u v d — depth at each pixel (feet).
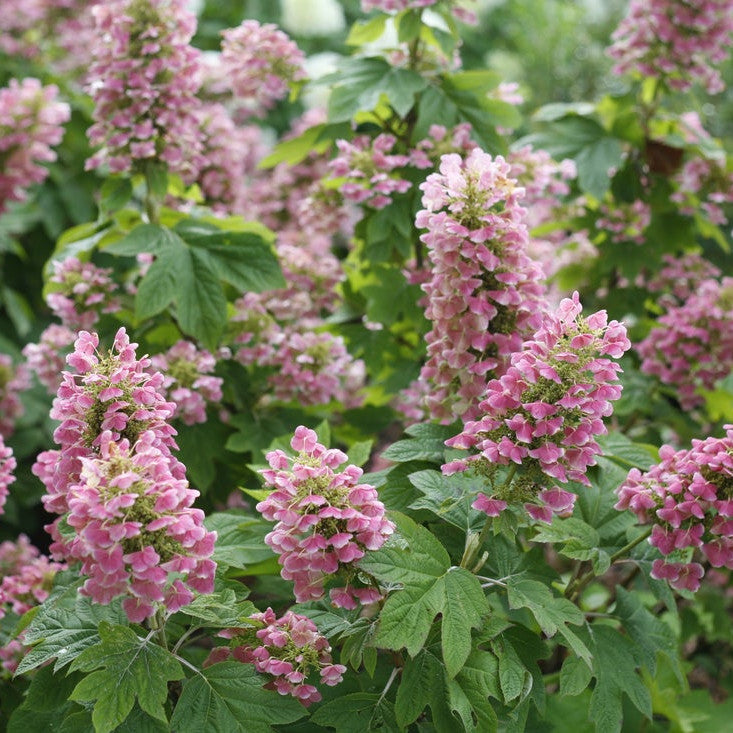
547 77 18.83
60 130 11.98
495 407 5.74
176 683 6.13
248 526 7.16
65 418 5.52
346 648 5.87
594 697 6.38
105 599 4.98
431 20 10.05
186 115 9.20
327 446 7.73
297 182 13.55
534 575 6.68
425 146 9.21
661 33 10.80
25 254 15.26
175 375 8.60
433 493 6.49
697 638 11.77
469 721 5.58
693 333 9.52
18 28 16.43
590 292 11.98
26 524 12.73
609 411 5.58
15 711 6.27
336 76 9.64
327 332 9.73
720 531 5.83
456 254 6.56
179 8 9.02
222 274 9.04
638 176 11.18
